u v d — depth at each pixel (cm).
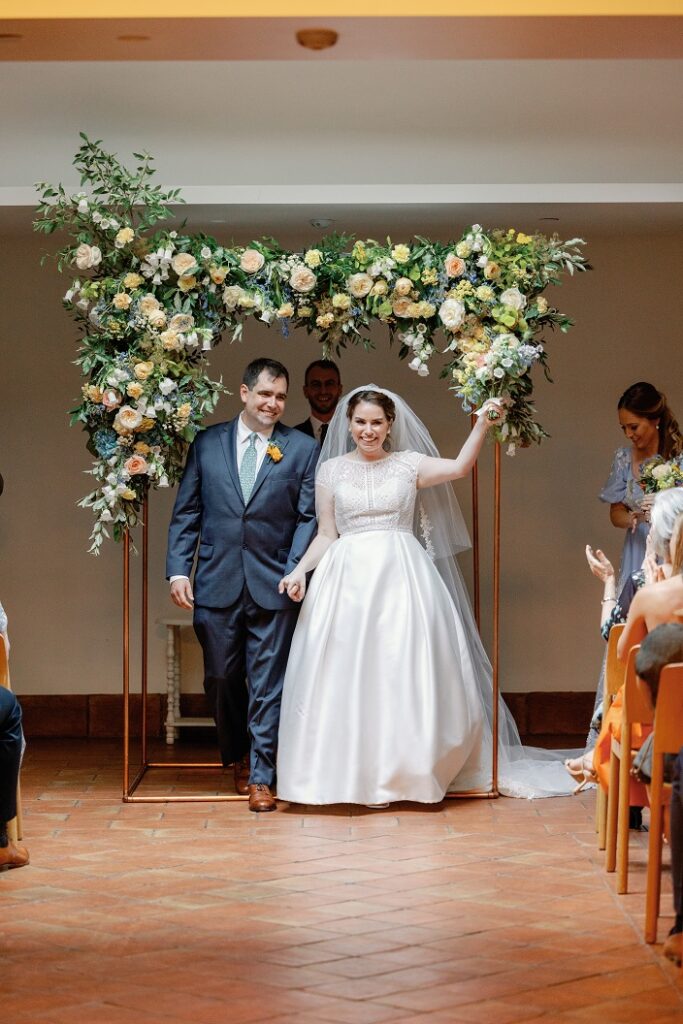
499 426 623
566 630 822
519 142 656
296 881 483
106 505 614
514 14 407
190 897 461
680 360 816
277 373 621
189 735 827
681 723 401
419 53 443
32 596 827
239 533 625
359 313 620
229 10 406
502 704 677
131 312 607
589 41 431
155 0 406
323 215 680
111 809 617
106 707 825
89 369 608
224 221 691
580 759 540
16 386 823
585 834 562
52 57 445
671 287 814
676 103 650
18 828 546
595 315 816
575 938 412
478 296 607
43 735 826
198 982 371
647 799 476
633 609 458
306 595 630
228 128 650
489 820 589
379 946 404
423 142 655
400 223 704
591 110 651
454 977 375
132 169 654
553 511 823
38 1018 343
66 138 651
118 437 616
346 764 602
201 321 619
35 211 674
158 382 605
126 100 643
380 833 564
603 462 821
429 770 603
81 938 413
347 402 646
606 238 801
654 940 407
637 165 658
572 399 820
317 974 378
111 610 827
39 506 825
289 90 644
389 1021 340
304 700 610
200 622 630
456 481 823
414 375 824
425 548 657
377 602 615
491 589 825
